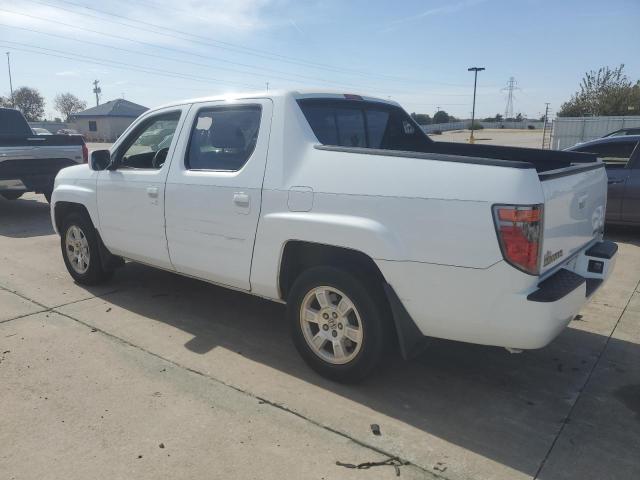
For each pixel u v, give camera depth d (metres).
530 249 2.87
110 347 4.23
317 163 3.52
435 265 3.07
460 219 2.97
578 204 3.44
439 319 3.17
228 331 4.57
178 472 2.78
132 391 3.56
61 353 4.11
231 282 4.12
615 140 8.16
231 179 3.94
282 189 3.63
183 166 4.35
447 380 3.76
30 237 8.23
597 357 4.14
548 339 2.98
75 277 5.74
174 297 5.39
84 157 10.38
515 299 2.92
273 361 4.02
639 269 6.51
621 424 3.24
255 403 3.43
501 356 4.14
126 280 5.91
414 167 3.14
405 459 2.89
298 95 3.86
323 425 3.20
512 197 2.84
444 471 2.80
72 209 5.69
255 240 3.83
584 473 2.79
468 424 3.22
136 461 2.86
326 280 3.53
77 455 2.91
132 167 4.96
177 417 3.26
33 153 9.44
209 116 4.25
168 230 4.47
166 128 4.79
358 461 2.87
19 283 5.82
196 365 3.94
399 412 3.35
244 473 2.77
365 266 3.45
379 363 3.53
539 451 2.97
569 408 3.42
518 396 3.56
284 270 3.82
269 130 3.80
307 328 3.75
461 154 4.95
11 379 3.70
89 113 72.81
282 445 3.00
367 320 3.41
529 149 4.57
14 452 2.93
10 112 11.04
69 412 3.30
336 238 3.36
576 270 3.64
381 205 3.21
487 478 2.75
